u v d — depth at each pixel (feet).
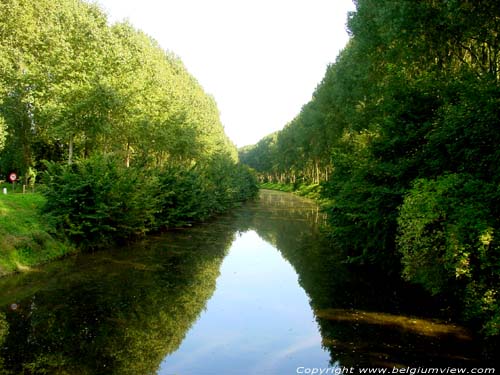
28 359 28.09
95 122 81.05
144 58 124.06
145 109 101.71
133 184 73.41
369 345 29.73
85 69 85.40
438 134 34.50
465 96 34.09
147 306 40.22
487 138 30.40
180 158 133.28
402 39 55.16
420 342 29.99
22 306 38.68
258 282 50.29
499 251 25.80
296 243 79.87
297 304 41.32
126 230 73.82
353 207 49.11
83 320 35.81
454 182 31.53
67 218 62.64
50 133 90.74
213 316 38.06
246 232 96.02
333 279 49.67
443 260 32.07
